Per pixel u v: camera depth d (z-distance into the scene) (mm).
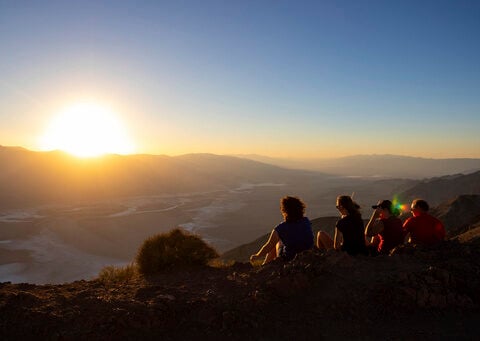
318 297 5012
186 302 4926
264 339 4172
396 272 5422
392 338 4098
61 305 4914
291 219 6801
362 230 6625
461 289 4949
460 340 4020
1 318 4461
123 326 4340
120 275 7680
